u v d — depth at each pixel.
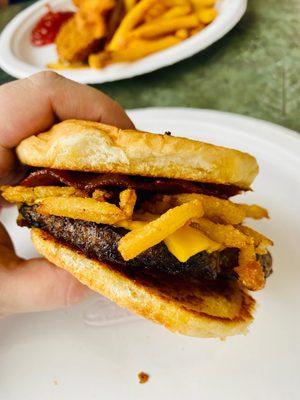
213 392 0.14
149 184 0.13
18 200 0.14
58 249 0.14
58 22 0.33
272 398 0.14
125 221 0.13
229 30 0.28
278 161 0.20
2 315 0.16
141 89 0.27
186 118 0.23
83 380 0.15
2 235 0.18
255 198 0.19
